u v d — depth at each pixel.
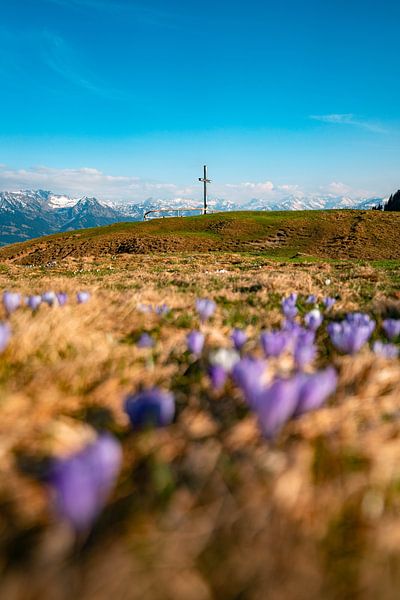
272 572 0.98
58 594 0.91
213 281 11.21
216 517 1.15
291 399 1.35
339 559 1.07
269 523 1.12
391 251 57.69
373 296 7.80
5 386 2.09
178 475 1.37
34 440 1.60
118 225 95.12
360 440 1.67
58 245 81.38
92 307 4.54
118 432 1.70
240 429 1.60
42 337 2.91
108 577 0.94
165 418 1.56
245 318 4.85
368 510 1.24
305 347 2.31
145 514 1.17
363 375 2.42
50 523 1.13
